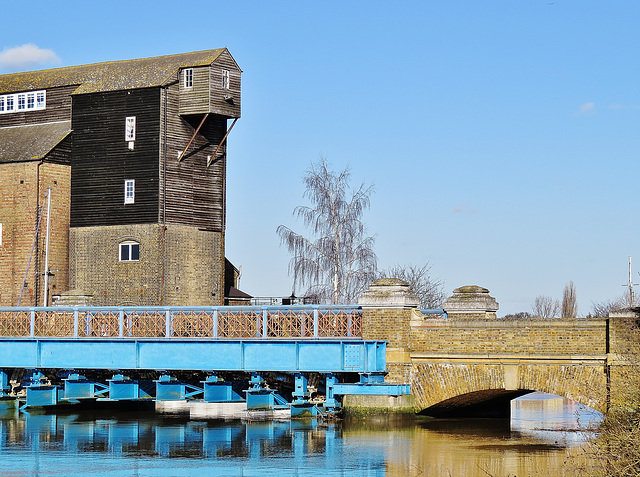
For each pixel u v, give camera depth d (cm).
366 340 3978
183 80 6091
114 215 6056
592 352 3634
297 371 4100
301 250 6719
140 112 6028
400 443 3594
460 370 3872
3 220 6091
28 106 6431
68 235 6178
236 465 3238
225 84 6122
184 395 4381
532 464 3177
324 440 3684
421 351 3950
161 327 4462
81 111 6191
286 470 3152
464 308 4369
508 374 3775
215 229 6288
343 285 6694
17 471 3178
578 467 3008
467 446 3528
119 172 6062
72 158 6191
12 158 6078
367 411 3944
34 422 4344
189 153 6141
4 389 4697
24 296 6003
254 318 4566
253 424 4153
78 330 4641
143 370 4559
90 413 4706
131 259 6006
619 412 3120
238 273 7181
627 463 2684
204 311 4381
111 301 6031
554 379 3688
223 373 4453
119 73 6228
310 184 6781
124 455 3447
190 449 3547
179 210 6066
